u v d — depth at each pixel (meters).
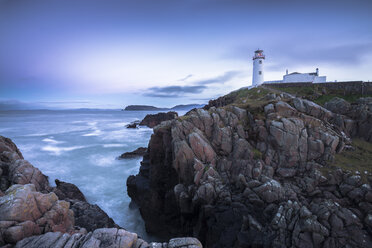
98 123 147.25
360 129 27.69
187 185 25.28
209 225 22.06
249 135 26.66
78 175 43.97
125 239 10.10
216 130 27.06
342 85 47.19
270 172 23.02
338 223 17.23
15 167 22.73
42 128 113.94
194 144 25.55
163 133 31.09
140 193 31.62
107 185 40.06
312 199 20.31
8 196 11.39
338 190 20.44
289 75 70.50
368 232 16.73
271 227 18.83
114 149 65.25
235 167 24.38
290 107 26.91
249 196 21.42
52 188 26.38
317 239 16.84
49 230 12.16
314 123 25.75
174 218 28.56
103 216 24.33
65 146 68.50
